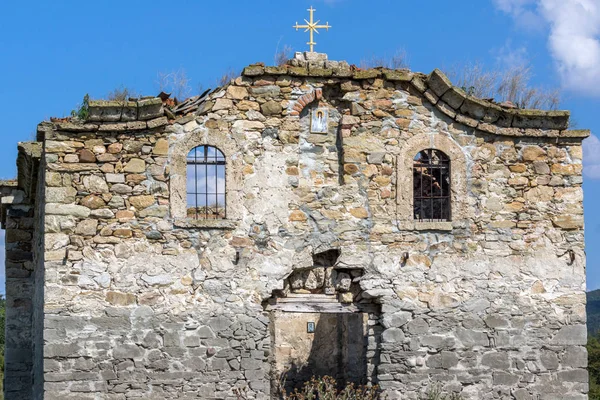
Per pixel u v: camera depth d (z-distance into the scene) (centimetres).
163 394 1708
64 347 1680
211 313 1736
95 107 1706
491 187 1845
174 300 1725
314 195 1798
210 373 1723
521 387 1819
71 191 1711
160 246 1731
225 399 1725
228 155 1764
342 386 2523
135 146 1738
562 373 1833
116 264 1712
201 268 1741
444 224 1819
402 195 1817
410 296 1806
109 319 1698
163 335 1716
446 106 1836
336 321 2603
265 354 1753
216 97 1775
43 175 1819
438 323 1808
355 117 1817
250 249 1762
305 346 2580
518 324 1828
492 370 1814
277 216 1778
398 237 1812
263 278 1761
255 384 1736
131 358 1702
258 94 1791
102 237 1712
